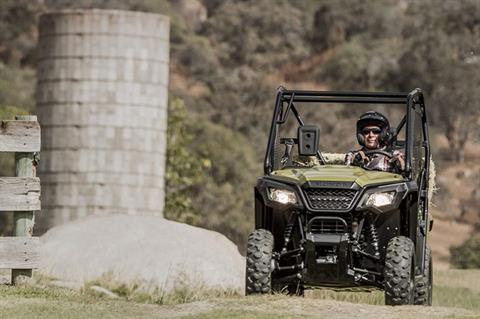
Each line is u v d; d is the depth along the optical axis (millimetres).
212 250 30359
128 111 61406
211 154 111062
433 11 139875
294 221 20203
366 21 162375
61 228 31453
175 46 161375
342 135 133125
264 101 148750
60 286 25625
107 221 31578
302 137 20672
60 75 61750
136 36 61562
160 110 62500
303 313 17828
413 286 20141
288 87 157625
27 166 23578
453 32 136750
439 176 129250
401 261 19500
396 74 142625
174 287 27172
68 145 61344
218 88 152875
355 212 19969
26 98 134375
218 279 28609
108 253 29500
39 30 62906
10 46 159625
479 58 134375
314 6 170500
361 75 148625
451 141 132625
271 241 20141
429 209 24656
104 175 61062
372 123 22484
